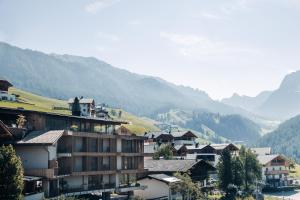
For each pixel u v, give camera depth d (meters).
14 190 55.78
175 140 196.75
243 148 146.62
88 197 90.81
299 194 172.50
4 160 55.81
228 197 124.19
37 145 70.44
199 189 109.12
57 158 78.06
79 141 84.38
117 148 96.75
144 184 106.00
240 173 130.25
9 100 187.50
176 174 105.81
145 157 147.38
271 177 190.12
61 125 85.88
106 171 90.81
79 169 84.19
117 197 96.62
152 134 195.25
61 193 77.31
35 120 78.81
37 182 70.81
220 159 128.62
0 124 63.34
